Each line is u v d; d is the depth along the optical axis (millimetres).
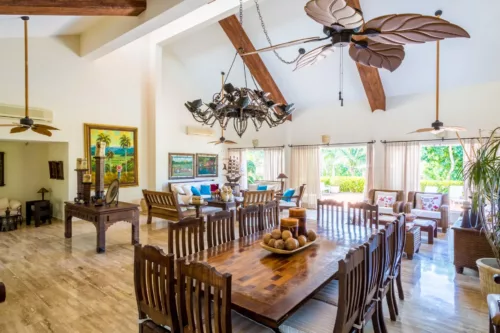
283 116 4629
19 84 6059
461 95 6559
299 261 2281
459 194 7078
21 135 6059
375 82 7047
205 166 9883
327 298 2229
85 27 6305
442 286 3467
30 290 3289
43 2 3893
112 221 4750
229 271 2086
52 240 5305
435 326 2627
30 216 6672
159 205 6387
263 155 9984
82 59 6941
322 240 2879
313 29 6398
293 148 9133
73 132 6801
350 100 8086
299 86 8328
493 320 1697
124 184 7715
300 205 7895
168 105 8820
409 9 5473
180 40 8336
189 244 2646
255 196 6613
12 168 7012
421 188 7496
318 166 8672
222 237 2984
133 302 3018
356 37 3143
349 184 11352
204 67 9016
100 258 4340
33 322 2658
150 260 1761
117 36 5590
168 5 4477
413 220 5500
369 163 7754
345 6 1967
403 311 2885
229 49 7906
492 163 2582
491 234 2711
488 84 6238
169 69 8844
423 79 6777
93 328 2566
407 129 7258
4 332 2506
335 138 8367
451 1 5145
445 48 5969
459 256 3848
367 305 2090
